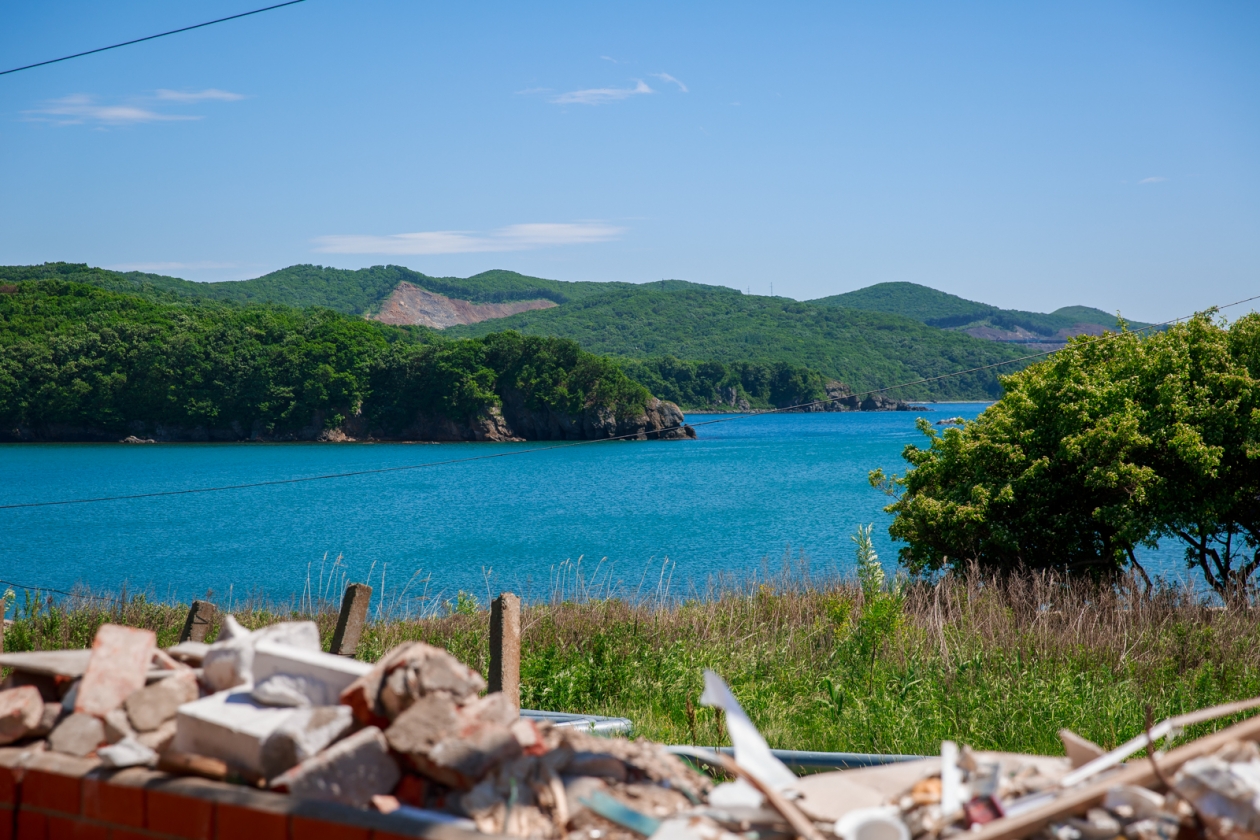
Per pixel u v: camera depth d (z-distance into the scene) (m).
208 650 3.13
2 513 70.31
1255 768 2.28
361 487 92.25
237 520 63.78
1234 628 9.73
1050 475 15.48
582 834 2.29
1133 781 2.32
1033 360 17.66
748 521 55.69
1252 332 14.68
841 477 88.69
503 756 2.45
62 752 2.61
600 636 10.01
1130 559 15.13
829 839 2.21
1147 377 15.00
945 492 16.11
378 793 2.42
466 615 13.72
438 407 161.50
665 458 123.62
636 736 6.32
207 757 2.50
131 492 86.06
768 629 11.76
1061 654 9.27
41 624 11.70
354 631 6.13
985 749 6.80
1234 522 15.31
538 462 122.38
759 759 2.47
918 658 9.01
